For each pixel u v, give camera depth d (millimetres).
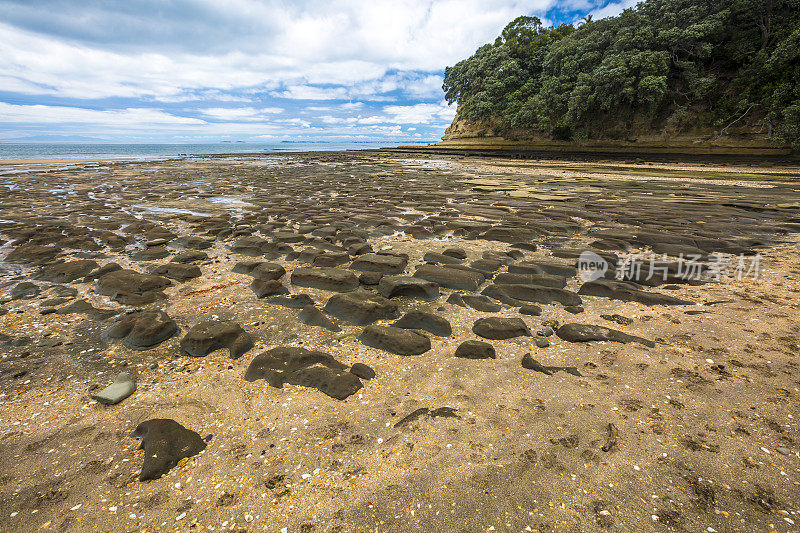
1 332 5074
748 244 8945
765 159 28938
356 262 7547
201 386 3893
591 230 10664
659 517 2387
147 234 10516
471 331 5008
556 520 2389
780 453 2850
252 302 6000
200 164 40250
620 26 39219
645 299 5781
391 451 2979
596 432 3131
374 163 41844
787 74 28000
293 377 3930
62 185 22047
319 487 2664
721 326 4887
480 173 28469
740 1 32438
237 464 2877
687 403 3457
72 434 3236
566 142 43625
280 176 27266
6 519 2459
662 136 35719
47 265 8062
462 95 61688
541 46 52750
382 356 4426
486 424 3256
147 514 2488
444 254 8297
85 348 4680
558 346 4582
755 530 2287
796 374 3820
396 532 2340
